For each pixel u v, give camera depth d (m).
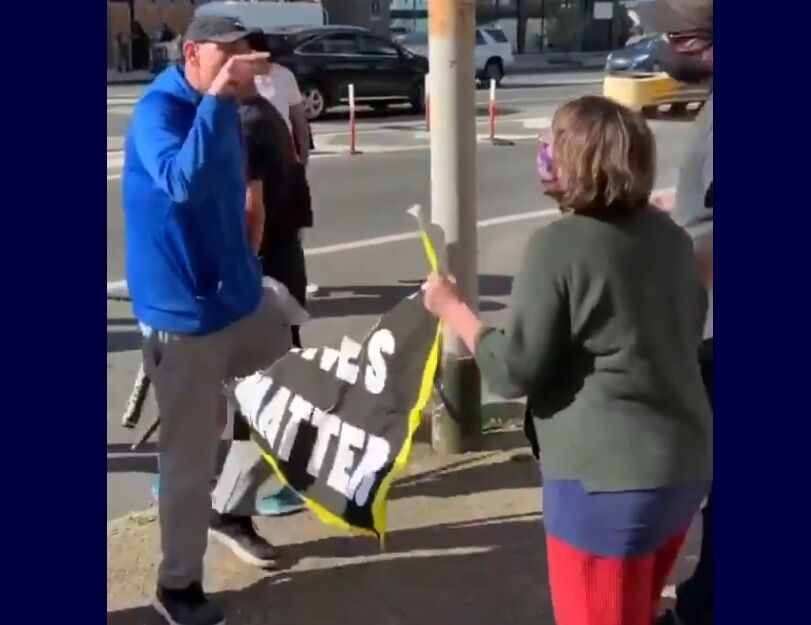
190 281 3.47
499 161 15.23
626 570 2.58
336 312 7.96
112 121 18.59
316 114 20.92
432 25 4.81
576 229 2.52
